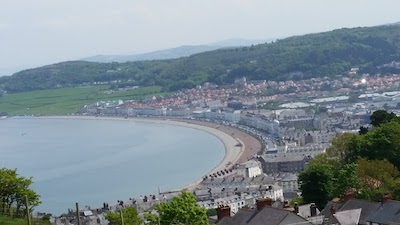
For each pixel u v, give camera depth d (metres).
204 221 156.62
